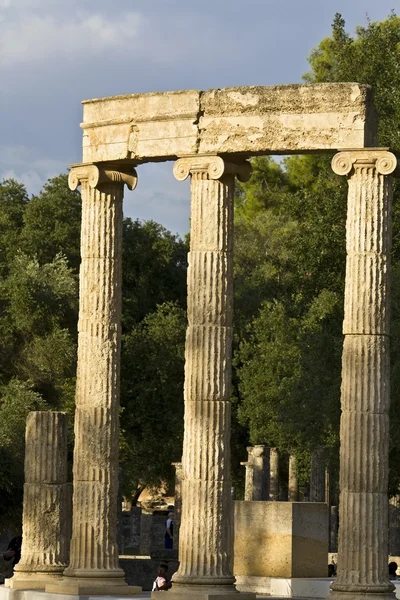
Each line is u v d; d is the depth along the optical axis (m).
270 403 138.25
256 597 71.75
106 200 71.44
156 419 152.12
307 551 79.38
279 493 154.50
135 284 171.88
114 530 70.62
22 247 164.62
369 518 63.00
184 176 67.75
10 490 119.31
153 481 161.50
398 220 106.19
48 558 78.25
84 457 70.50
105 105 70.62
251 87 66.88
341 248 110.25
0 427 134.25
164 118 68.62
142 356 153.62
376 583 62.66
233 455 163.88
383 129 108.12
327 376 101.44
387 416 63.88
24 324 148.00
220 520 66.12
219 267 67.19
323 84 65.69
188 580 65.44
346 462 63.59
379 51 113.38
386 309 64.31
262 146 66.50
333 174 121.44
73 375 149.00
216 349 66.88
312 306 111.94
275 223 176.62
